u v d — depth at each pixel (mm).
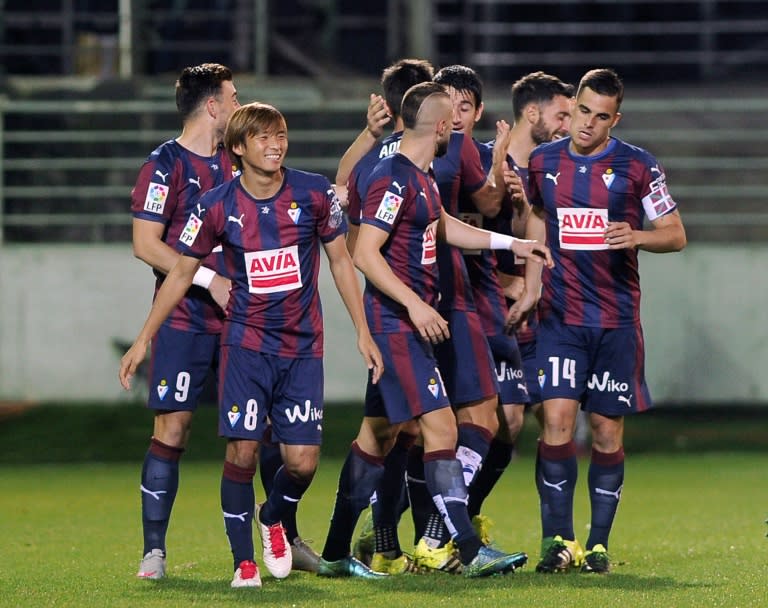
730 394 52438
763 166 58031
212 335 21234
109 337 53125
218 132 21562
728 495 36125
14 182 59656
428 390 19922
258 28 62656
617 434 21719
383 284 19391
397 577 20547
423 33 64438
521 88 24078
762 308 52312
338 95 61719
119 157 60750
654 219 21047
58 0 64375
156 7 65000
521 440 50875
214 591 19016
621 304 21266
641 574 20797
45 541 26453
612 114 20797
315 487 38688
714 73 69875
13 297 53031
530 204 21984
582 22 68500
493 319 23234
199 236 19453
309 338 19719
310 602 17703
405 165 19875
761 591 18641
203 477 41938
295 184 19484
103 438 49875
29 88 60688
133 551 24672
